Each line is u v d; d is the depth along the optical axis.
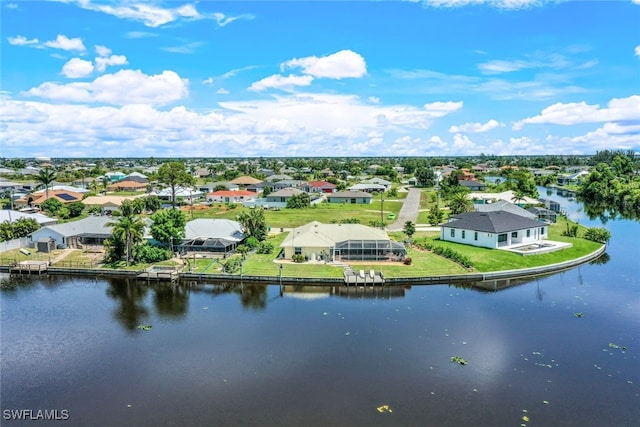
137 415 29.09
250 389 32.06
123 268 66.44
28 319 47.03
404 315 46.94
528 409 29.38
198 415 28.92
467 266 64.19
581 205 147.75
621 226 104.88
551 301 51.16
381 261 67.94
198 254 73.62
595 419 28.34
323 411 29.17
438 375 33.91
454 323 44.53
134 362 36.53
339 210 129.50
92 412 29.53
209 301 52.66
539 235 80.44
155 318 46.94
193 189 155.00
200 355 37.66
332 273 61.69
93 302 52.72
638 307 48.81
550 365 35.47
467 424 27.75
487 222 76.50
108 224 70.25
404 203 144.38
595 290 55.28
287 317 46.69
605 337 40.81
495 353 37.59
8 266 66.75
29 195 134.12
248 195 153.25
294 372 34.47
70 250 77.00
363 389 31.89
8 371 35.34
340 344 39.56
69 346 39.91
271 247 75.88
